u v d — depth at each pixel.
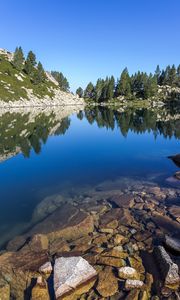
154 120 59.59
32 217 12.52
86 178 18.70
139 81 141.00
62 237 10.59
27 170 20.69
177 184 17.25
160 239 10.30
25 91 111.81
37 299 7.38
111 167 21.84
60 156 25.66
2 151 26.88
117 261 8.84
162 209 13.09
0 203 14.19
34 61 143.62
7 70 118.38
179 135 39.62
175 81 149.88
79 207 13.47
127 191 15.87
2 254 9.47
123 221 11.80
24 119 55.03
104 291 7.55
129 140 35.84
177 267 7.98
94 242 10.12
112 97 141.50
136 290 7.51
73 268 8.09
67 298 7.36
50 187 16.75
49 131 42.38
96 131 44.44
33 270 8.55
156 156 26.25
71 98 143.88
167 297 7.29
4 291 7.71
